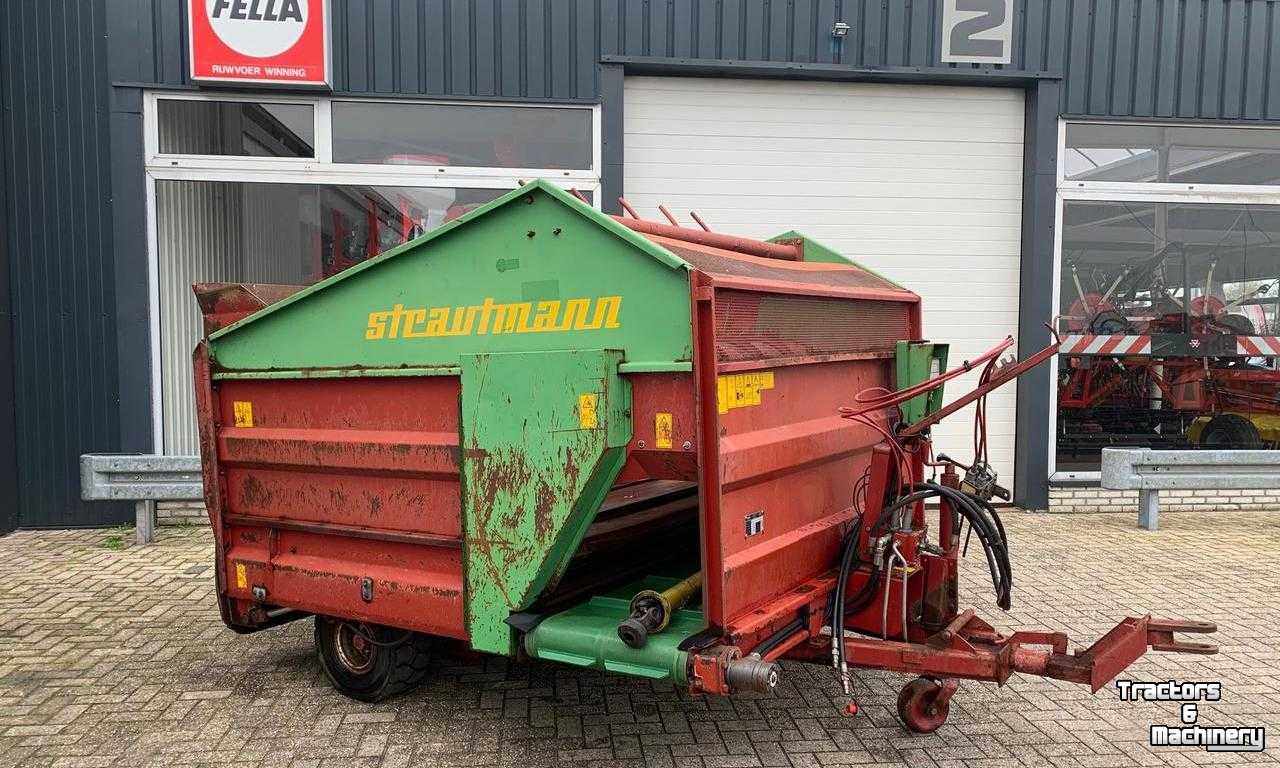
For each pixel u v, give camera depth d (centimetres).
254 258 746
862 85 791
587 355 289
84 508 734
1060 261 802
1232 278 820
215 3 699
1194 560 635
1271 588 565
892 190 801
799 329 350
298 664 444
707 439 278
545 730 368
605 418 286
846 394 395
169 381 746
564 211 304
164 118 727
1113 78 784
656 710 388
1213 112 792
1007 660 320
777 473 333
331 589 372
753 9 753
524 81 738
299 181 738
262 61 706
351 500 366
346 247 752
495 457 311
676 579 364
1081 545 679
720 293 291
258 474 398
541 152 752
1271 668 434
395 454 345
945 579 365
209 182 738
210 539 698
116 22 706
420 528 346
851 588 365
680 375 283
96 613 521
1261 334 827
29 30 706
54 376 723
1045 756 345
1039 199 790
